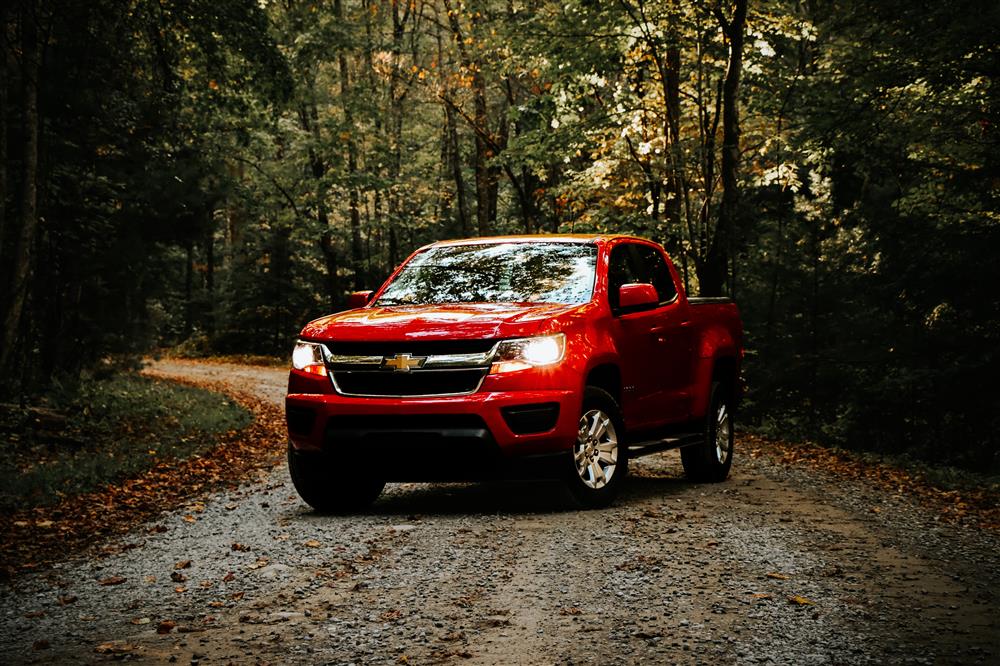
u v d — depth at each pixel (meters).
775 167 20.00
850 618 4.57
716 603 4.82
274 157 36.97
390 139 34.56
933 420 15.02
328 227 35.50
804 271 16.61
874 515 7.39
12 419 13.99
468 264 8.38
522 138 22.42
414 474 7.02
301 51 30.66
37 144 16.55
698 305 9.48
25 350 16.61
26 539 7.30
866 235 15.83
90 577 5.85
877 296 15.39
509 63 21.77
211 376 33.34
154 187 19.28
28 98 15.32
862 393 15.49
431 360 6.91
